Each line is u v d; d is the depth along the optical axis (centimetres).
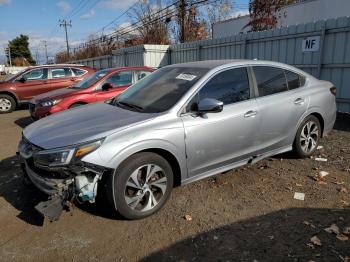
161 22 2667
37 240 333
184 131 377
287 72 504
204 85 410
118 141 339
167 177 376
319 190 427
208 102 377
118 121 371
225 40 1259
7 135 807
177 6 2242
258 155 463
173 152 372
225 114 410
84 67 1326
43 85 1236
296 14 1697
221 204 395
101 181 348
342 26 840
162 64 1720
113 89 825
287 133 492
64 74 1277
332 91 563
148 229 347
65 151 330
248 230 340
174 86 422
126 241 328
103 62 2677
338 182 449
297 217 362
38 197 423
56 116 435
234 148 427
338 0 1477
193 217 368
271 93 471
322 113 537
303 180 459
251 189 433
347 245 311
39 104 792
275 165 514
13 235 342
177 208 387
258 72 466
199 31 2512
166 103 397
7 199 420
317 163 521
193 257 301
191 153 387
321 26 889
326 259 293
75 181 333
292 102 488
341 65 859
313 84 534
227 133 412
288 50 1001
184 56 1584
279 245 314
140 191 359
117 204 346
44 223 361
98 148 332
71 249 318
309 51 934
